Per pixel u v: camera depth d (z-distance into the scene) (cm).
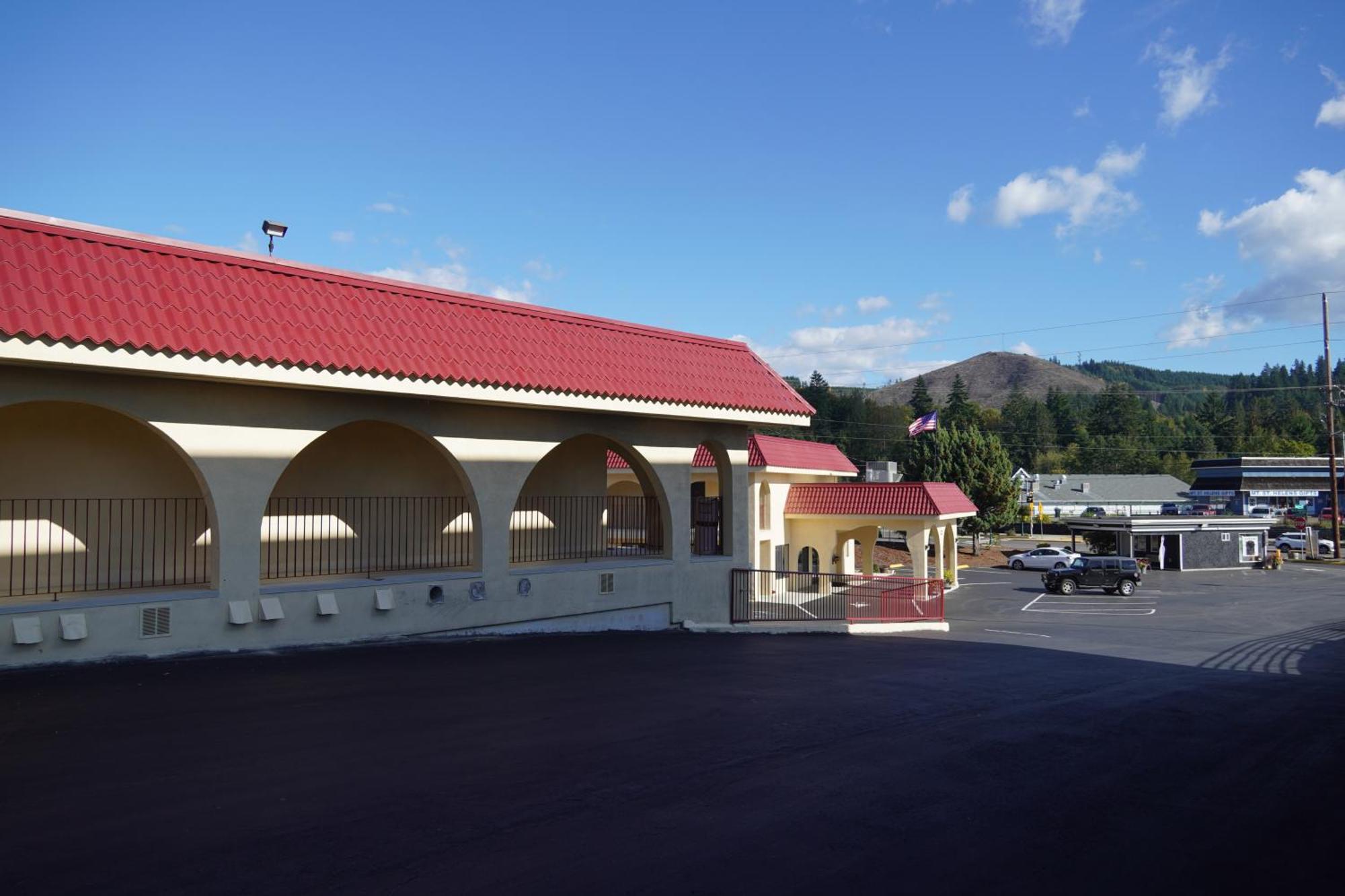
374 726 812
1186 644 2178
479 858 526
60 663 1004
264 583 1229
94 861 493
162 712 821
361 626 1277
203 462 1122
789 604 2142
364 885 480
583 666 1218
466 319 1415
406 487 1557
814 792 686
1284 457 7706
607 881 503
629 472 3152
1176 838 626
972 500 5616
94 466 1189
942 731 934
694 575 1827
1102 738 945
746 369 1908
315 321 1195
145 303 1037
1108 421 12450
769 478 3216
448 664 1156
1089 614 3050
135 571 1217
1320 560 5394
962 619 2870
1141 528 4903
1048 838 614
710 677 1202
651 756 765
